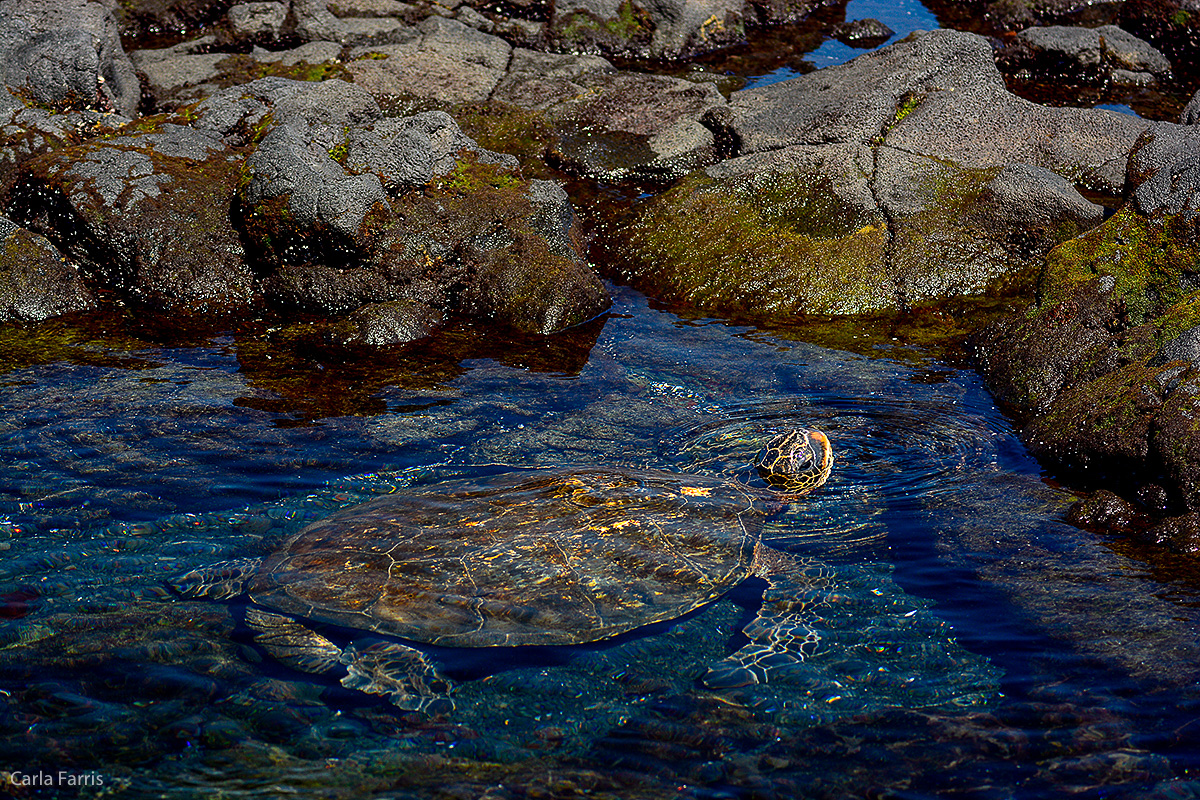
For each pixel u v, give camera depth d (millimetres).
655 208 10633
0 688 4441
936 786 4000
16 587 5148
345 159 9805
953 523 5938
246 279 9477
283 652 4742
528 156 12016
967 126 11266
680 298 9578
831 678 4668
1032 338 7750
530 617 4891
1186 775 4004
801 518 6000
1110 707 4406
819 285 9320
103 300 9281
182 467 6414
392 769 4117
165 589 5191
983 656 4793
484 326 8977
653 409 7445
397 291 9219
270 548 5555
